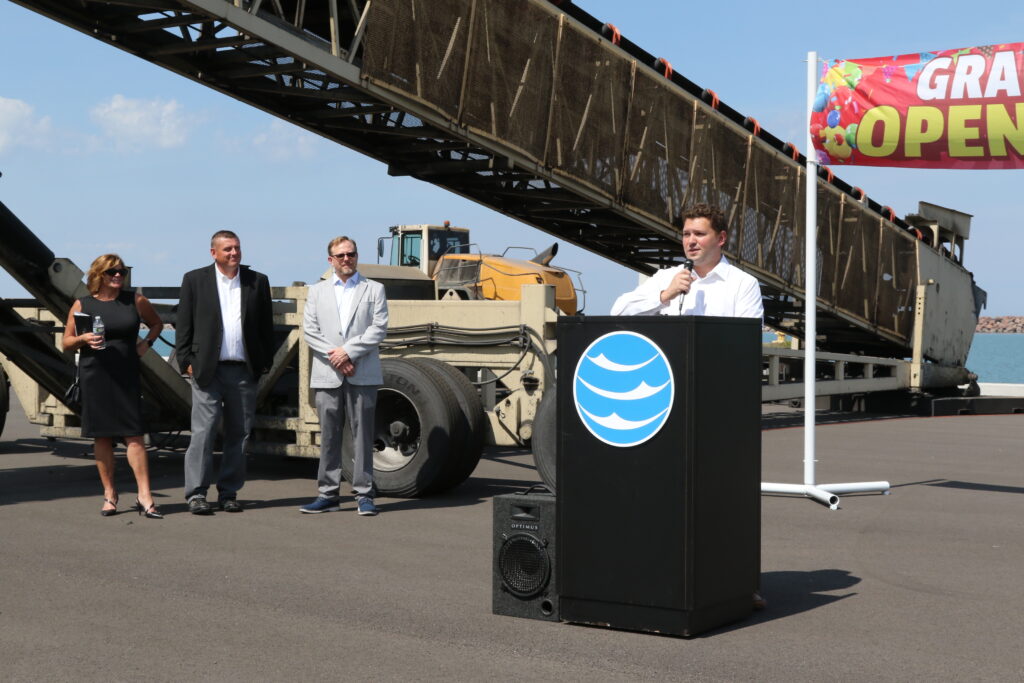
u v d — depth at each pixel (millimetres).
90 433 7086
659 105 14312
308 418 8977
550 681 3754
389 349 9422
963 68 8352
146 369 9242
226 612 4707
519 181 14336
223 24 9703
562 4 12859
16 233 8336
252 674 3816
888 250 19219
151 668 3881
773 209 16469
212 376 7352
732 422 4500
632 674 3844
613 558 4402
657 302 4918
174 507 7684
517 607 4664
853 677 3840
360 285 7449
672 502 4277
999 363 145875
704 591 4355
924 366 20281
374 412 7570
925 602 5035
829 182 17547
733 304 4789
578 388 4469
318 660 3994
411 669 3885
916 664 4012
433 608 4797
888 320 19406
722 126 15391
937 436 14688
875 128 8594
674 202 14781
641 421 4320
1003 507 8070
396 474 8211
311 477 9422
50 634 4332
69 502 7836
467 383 8477
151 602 4875
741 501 4594
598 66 13273
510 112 12195
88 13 10109
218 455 10867
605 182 13641
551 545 4609
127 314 7148
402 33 10812
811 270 8578
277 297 9086
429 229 15594
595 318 4418
